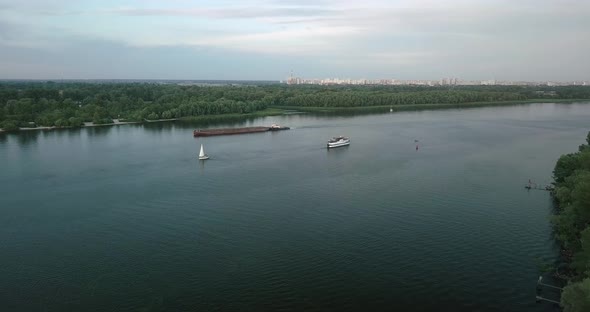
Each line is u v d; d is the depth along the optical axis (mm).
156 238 101500
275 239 100000
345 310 74438
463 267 87125
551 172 152875
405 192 131375
